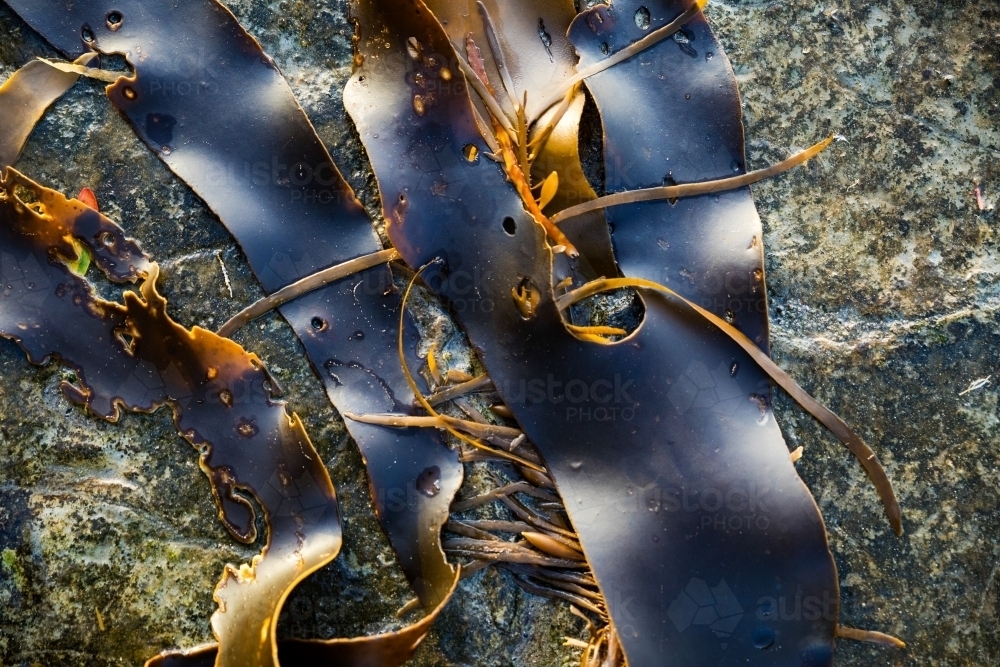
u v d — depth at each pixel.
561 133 0.76
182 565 0.76
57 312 0.75
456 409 0.76
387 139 0.74
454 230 0.73
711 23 0.81
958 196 0.81
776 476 0.74
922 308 0.80
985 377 0.79
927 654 0.76
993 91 0.82
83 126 0.78
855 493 0.77
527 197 0.74
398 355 0.76
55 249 0.75
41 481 0.76
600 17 0.77
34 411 0.76
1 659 0.75
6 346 0.76
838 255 0.80
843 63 0.82
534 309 0.73
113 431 0.76
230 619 0.72
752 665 0.73
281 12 0.80
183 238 0.78
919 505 0.78
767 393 0.75
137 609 0.75
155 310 0.74
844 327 0.79
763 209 0.80
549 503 0.75
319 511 0.74
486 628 0.76
